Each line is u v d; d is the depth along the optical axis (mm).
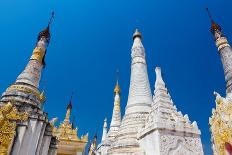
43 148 15086
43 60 20359
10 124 14164
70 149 26250
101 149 31844
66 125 28594
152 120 17578
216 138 21531
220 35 28609
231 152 14773
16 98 15797
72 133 27203
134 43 27750
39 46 20281
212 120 22578
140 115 21359
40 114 15516
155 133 16578
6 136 13758
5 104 15289
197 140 17062
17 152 13617
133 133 20078
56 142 16672
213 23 30031
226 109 21203
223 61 26562
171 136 16484
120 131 21203
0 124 13703
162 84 19969
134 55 26531
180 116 18078
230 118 20547
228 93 23281
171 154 15828
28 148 14008
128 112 22344
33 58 19406
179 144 16406
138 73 24750
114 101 37031
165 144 16016
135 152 18234
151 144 16797
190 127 17359
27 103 15828
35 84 18031
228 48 27094
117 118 34375
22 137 14070
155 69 21438
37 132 14719
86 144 26797
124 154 18703
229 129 20359
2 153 13273
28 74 17953
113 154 19516
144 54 26906
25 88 16766
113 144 20516
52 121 16422
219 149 20844
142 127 19109
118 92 37938
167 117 17547
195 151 16531
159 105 18219
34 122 14875
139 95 23016
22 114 14797
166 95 19219
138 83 23922
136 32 28719
